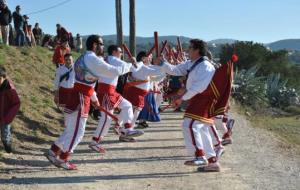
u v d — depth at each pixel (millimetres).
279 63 40594
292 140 13281
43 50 20781
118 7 20828
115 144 10250
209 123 7711
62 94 8516
